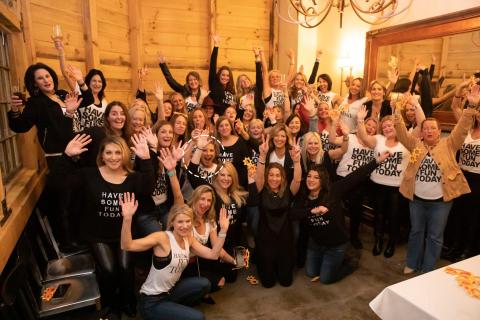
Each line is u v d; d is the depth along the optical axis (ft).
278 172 8.70
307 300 8.19
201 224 7.93
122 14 13.17
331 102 14.15
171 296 7.02
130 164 7.42
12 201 6.66
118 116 8.14
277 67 17.26
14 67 8.32
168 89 14.99
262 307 7.91
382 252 10.65
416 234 9.15
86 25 11.34
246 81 13.23
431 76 11.71
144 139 7.39
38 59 9.71
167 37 14.65
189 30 15.07
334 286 8.80
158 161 8.25
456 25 10.81
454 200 10.08
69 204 8.38
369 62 14.14
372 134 10.78
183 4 14.74
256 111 12.70
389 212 10.38
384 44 13.44
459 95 10.24
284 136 9.76
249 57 16.79
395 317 4.83
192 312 6.68
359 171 8.97
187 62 15.31
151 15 14.15
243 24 16.29
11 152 8.25
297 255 9.90
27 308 5.67
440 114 11.44
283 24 16.76
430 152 8.69
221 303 8.06
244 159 9.44
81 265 7.68
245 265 8.80
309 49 16.49
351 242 11.10
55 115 7.66
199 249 7.28
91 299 6.61
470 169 9.57
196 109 10.53
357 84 12.76
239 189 9.23
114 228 7.27
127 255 7.35
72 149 6.78
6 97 8.08
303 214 8.73
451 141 8.58
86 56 11.53
